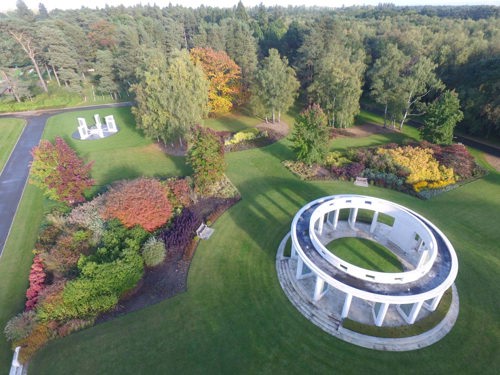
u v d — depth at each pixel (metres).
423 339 21.75
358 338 21.88
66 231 29.92
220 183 40.53
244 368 20.48
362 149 48.09
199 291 26.00
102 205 31.83
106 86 79.44
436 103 47.31
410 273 21.45
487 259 28.56
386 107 58.00
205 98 51.94
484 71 52.62
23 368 20.69
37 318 22.39
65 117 69.38
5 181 43.47
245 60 68.50
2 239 32.22
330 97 57.22
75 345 21.84
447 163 41.66
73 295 23.11
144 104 50.19
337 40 74.25
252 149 51.41
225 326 23.12
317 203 29.92
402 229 29.70
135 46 76.50
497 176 41.88
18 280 27.20
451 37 67.19
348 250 30.16
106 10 159.25
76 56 85.50
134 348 21.69
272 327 22.98
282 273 27.44
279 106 59.59
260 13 126.50
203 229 32.75
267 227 33.28
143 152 51.47
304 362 20.72
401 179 40.19
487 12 128.38
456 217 34.22
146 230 29.91
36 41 79.06
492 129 52.09
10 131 61.38
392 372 20.00
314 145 41.69
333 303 24.48
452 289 25.47
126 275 24.86
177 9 157.38
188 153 40.78
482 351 21.06
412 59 64.44
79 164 35.38
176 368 20.53
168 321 23.52
